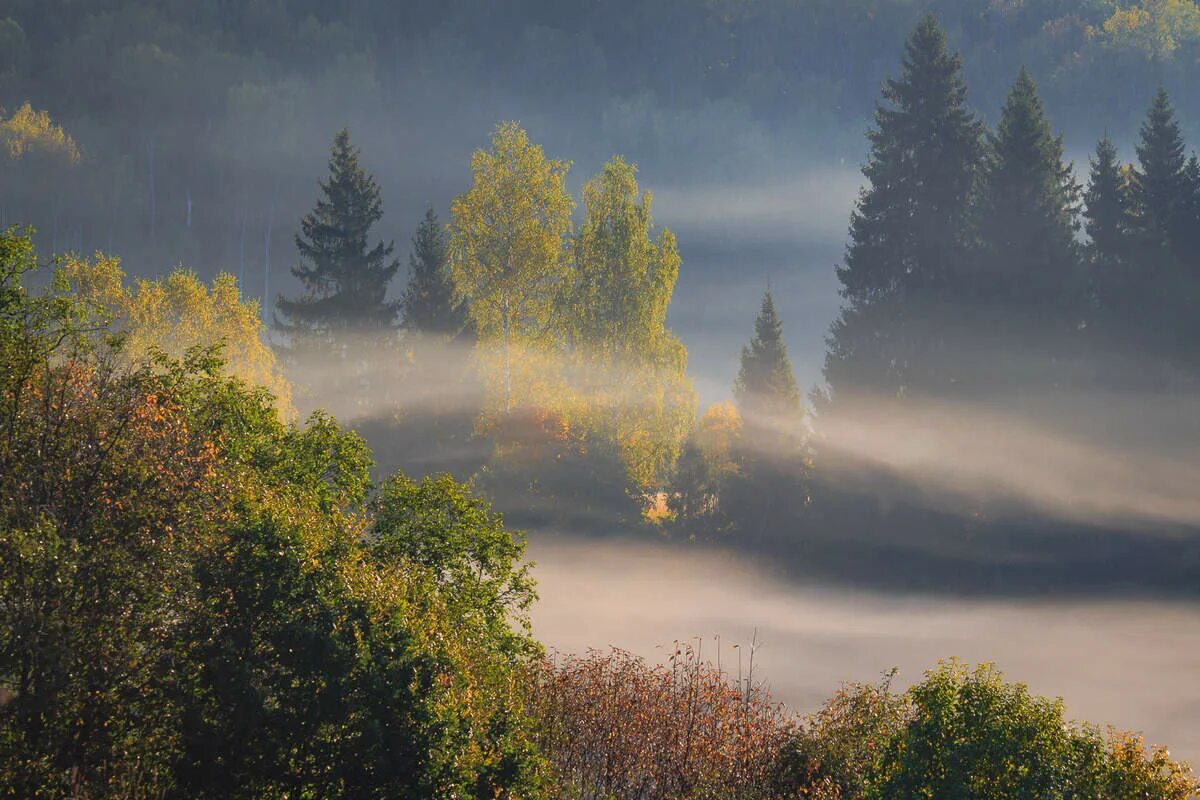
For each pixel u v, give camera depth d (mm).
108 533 69438
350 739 67938
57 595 64812
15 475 68938
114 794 65562
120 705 65938
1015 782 69125
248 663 68125
